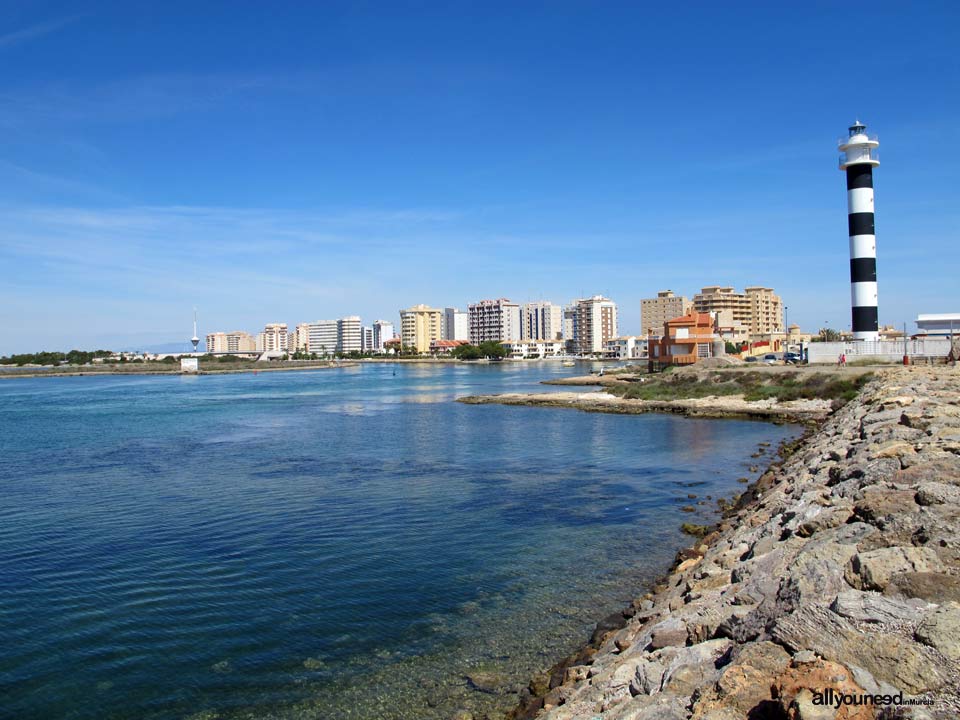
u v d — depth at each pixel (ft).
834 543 32.24
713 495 99.30
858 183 240.53
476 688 43.83
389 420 218.38
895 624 21.94
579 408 247.70
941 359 220.02
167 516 88.69
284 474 119.34
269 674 46.47
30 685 45.42
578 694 34.68
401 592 61.21
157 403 303.68
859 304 244.22
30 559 71.00
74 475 119.65
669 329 328.70
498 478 114.21
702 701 22.24
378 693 43.65
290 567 68.18
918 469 42.06
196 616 56.18
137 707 42.68
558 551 72.69
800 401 203.41
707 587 43.06
